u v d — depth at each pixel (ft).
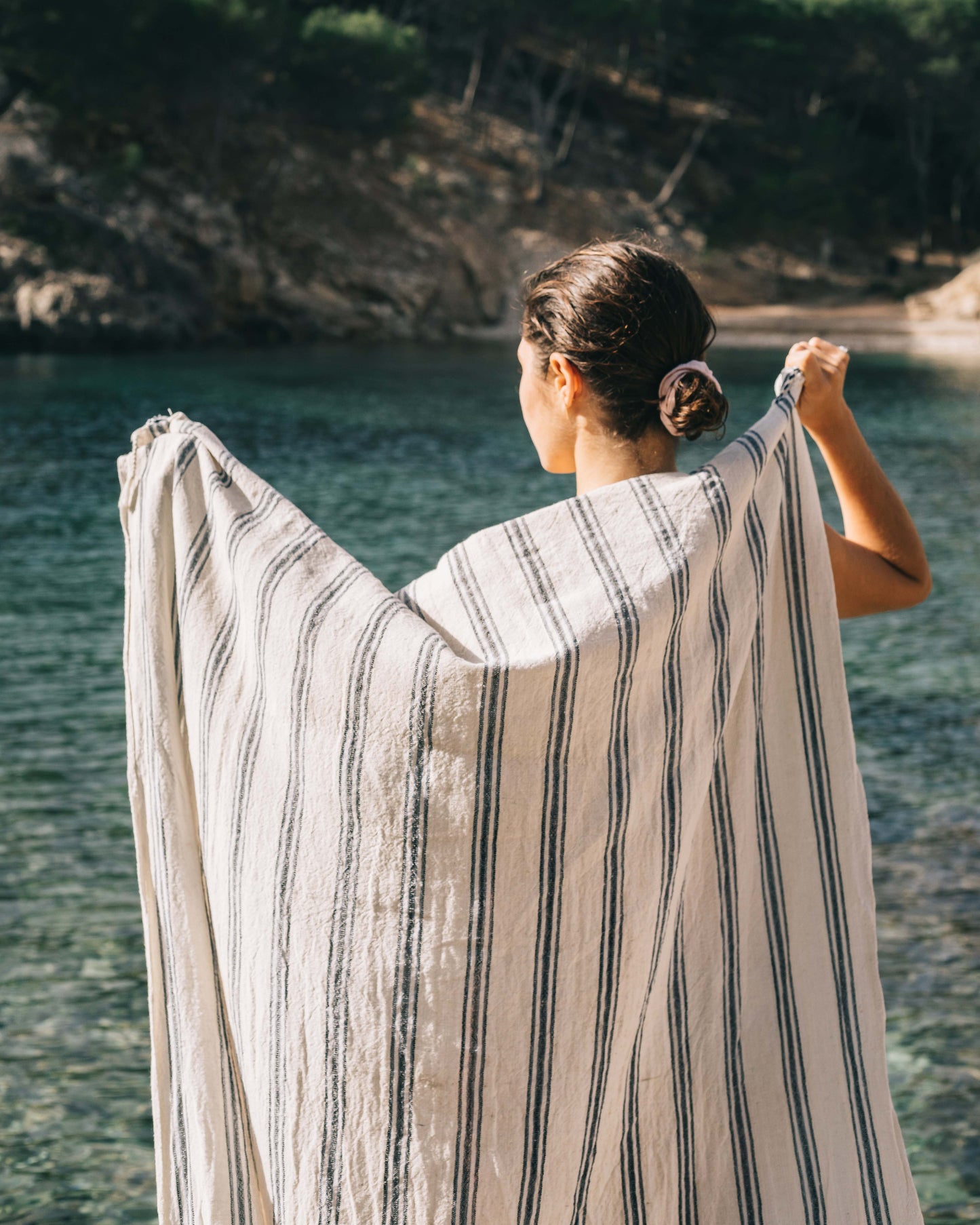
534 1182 3.64
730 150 234.79
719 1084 4.17
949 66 217.15
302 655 3.62
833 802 4.25
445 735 3.48
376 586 3.68
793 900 4.25
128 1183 12.30
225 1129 4.07
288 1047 3.67
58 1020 15.23
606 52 218.79
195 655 3.97
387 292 181.06
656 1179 4.08
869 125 254.27
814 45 225.76
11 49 160.97
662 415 3.88
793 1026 4.23
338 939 3.60
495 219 198.49
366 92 182.60
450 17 215.92
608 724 3.58
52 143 161.07
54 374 119.65
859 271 226.38
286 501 3.97
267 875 3.70
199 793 3.99
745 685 4.10
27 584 41.06
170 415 4.35
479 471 67.31
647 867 3.71
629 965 3.70
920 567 4.57
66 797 22.89
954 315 200.95
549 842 3.55
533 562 3.68
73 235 153.28
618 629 3.54
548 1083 3.62
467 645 3.67
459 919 3.53
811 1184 4.18
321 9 190.19
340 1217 3.65
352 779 3.55
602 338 3.86
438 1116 3.59
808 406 4.41
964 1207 11.53
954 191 244.22
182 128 174.40
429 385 116.98
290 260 175.63
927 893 18.90
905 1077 13.84
